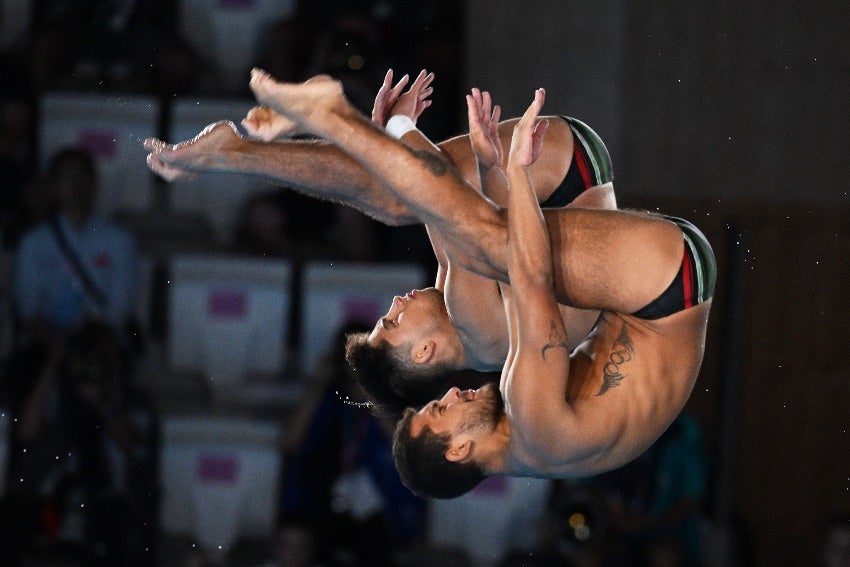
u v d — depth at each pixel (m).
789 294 27.78
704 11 27.20
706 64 27.34
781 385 27.88
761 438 27.89
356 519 23.03
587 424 12.54
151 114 26.70
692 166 27.55
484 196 12.58
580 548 23.39
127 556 23.16
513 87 27.55
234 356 25.59
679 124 27.45
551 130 14.12
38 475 23.14
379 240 26.64
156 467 24.16
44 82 26.78
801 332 27.83
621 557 23.45
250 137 13.49
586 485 23.81
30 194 25.27
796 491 27.78
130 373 24.11
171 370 25.45
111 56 27.16
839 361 27.75
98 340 23.78
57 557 22.78
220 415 24.69
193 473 24.23
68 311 24.55
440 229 12.50
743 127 27.48
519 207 12.16
